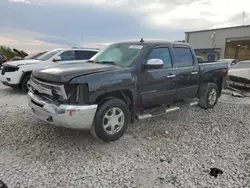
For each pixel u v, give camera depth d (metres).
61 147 3.65
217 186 2.76
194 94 5.61
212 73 6.02
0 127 4.40
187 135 4.38
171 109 4.91
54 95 3.58
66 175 2.89
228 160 3.42
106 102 3.68
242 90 10.37
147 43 4.54
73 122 3.35
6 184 2.64
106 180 2.81
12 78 7.57
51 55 8.62
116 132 3.87
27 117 5.02
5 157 3.28
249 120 5.48
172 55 4.87
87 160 3.28
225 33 27.91
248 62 10.60
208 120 5.35
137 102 4.19
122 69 3.91
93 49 9.55
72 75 3.39
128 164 3.22
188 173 3.03
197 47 31.19
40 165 3.10
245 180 2.90
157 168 3.14
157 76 4.41
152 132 4.46
